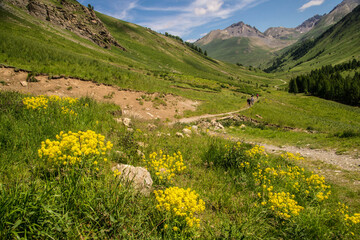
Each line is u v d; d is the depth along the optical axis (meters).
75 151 3.21
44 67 18.58
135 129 8.55
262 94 82.75
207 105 29.83
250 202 4.40
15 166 3.42
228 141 10.46
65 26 72.19
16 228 2.13
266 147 14.34
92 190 2.83
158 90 27.44
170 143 7.84
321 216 4.44
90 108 9.61
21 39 23.16
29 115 6.04
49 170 3.30
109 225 2.56
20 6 59.66
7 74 15.38
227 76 190.88
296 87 129.00
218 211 4.02
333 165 9.82
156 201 3.32
